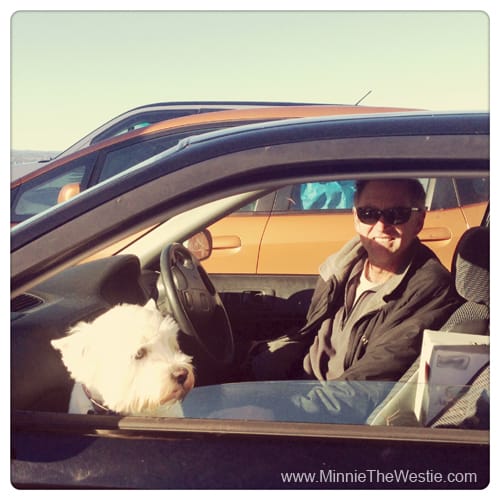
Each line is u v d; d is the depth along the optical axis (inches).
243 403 79.1
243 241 166.2
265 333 117.0
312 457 72.3
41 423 75.6
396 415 76.0
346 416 76.1
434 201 150.0
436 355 76.7
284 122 82.4
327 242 164.2
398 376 86.5
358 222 93.7
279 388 79.4
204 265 166.7
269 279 127.6
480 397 74.9
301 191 168.4
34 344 80.7
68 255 76.4
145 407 79.0
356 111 214.4
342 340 95.6
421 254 92.9
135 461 73.1
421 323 88.4
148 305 89.7
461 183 149.4
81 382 79.2
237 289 129.3
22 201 213.8
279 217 168.1
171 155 78.4
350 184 170.2
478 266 89.3
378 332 90.5
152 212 75.9
